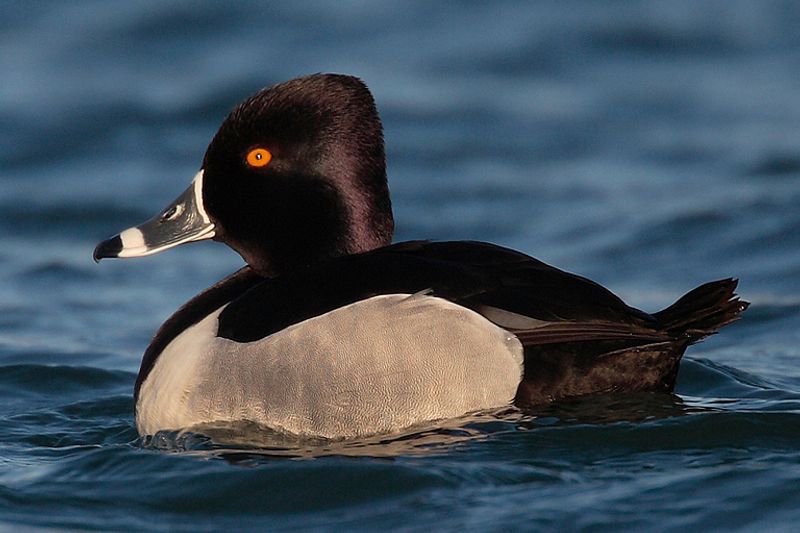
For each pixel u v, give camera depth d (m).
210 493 9.09
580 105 22.00
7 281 16.42
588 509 8.45
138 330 14.78
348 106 10.77
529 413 9.54
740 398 11.34
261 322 10.02
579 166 19.89
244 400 9.88
